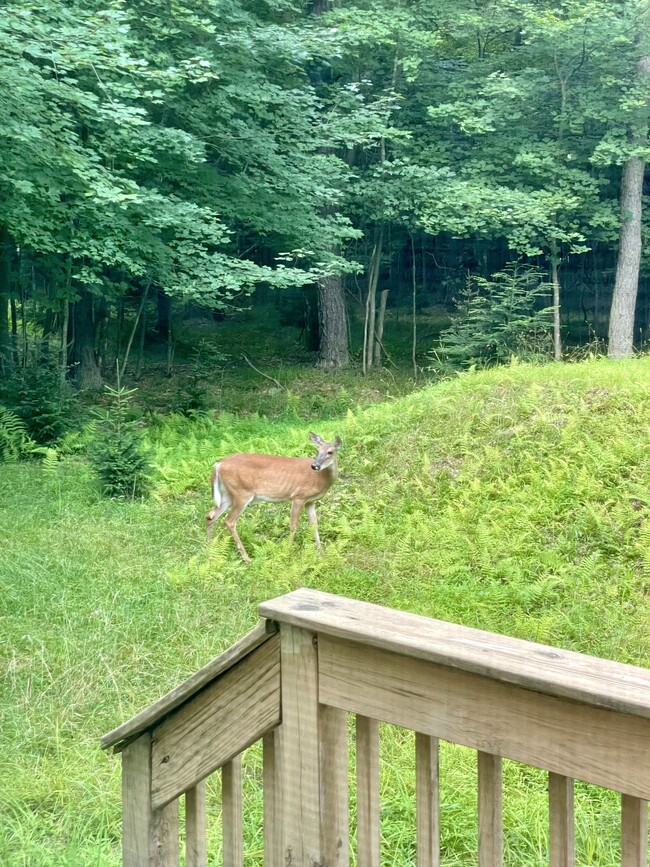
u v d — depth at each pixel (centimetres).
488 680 175
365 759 200
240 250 2719
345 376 2152
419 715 185
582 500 875
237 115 1820
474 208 1931
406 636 179
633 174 2003
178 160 1636
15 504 1021
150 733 235
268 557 878
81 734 504
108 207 1472
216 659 208
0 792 430
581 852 374
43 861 359
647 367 1194
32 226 1409
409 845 376
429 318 2658
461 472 989
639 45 1902
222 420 1528
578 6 1872
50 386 1473
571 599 719
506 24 2053
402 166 2009
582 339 2386
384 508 961
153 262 1605
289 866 211
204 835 238
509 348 1866
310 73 2294
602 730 161
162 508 1031
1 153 1310
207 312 2869
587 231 2050
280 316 2770
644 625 664
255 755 470
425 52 2156
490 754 179
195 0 1553
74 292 1609
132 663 600
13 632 643
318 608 199
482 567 792
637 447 936
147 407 1802
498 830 182
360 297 2566
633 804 162
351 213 2323
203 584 774
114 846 393
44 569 776
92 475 1138
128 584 753
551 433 1011
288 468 898
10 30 1286
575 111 2002
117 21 1295
